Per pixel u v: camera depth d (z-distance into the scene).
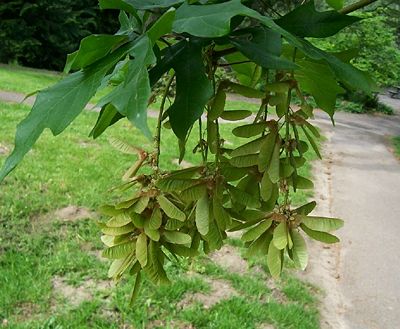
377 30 10.98
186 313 3.29
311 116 0.90
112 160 6.13
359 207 6.34
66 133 7.24
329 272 4.27
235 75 1.06
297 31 0.83
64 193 4.93
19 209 4.45
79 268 3.66
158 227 0.79
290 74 0.90
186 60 0.76
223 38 0.77
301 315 3.47
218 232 0.82
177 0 0.76
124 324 3.16
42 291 3.35
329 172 8.01
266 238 0.87
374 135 12.45
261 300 3.59
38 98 0.69
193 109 0.73
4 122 7.46
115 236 0.81
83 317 3.14
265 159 0.85
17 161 0.65
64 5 19.11
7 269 3.58
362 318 3.66
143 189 0.83
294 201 5.92
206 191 0.82
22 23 18.69
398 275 4.38
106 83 0.82
